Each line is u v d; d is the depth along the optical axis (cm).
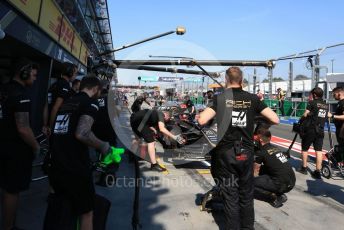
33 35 616
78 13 1068
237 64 755
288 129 1628
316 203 516
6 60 806
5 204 330
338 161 684
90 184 303
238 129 369
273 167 489
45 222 305
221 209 465
